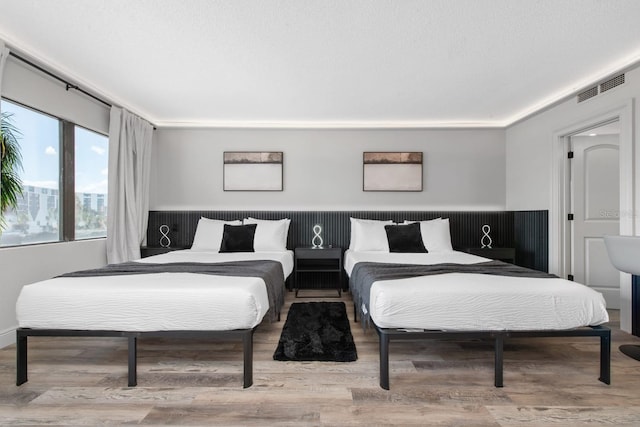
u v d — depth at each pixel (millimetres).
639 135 2668
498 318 1900
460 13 2064
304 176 4574
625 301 2803
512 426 1520
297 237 4527
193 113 4129
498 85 3225
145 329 1896
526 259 4195
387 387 1844
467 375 2008
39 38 2373
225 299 1904
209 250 4043
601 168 3641
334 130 4582
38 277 2801
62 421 1555
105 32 2295
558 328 1920
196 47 2492
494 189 4547
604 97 2992
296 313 3291
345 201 4578
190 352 2354
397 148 4539
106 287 1974
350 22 2162
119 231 3715
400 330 1914
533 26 2207
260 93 3439
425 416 1592
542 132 3885
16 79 2584
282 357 2244
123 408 1659
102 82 3164
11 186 2562
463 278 2189
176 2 1964
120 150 3721
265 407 1668
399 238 3994
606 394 1792
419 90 3354
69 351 2363
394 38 2354
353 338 2633
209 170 4570
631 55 2605
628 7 2002
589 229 3652
